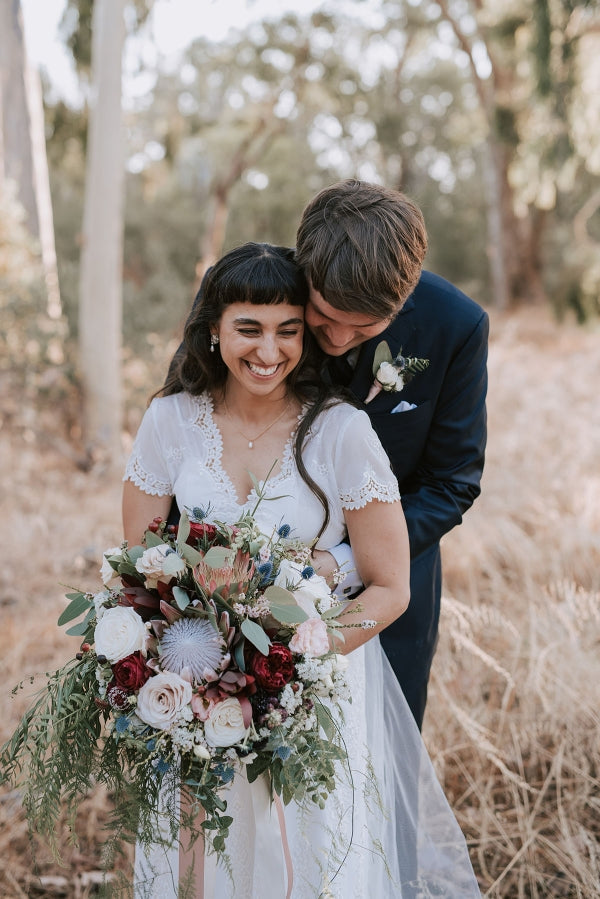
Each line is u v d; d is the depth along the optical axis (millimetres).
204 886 1815
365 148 22859
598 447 5238
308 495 1871
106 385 7863
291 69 17062
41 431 7594
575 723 2762
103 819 2748
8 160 8688
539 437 5422
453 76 22484
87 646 1650
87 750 1633
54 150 12555
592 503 4340
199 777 1572
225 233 20500
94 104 7734
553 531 4020
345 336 1833
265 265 1718
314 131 21125
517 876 2506
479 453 2271
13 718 3150
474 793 2779
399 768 2156
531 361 8422
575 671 2836
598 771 2711
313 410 1878
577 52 10648
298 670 1534
